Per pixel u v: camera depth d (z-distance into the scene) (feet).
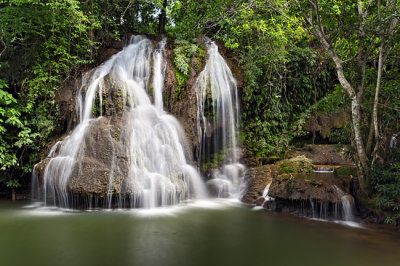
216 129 33.01
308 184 22.50
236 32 36.37
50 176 23.57
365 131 23.20
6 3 28.37
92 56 34.94
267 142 36.81
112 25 37.47
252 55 36.63
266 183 27.61
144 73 31.48
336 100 31.24
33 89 28.60
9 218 20.35
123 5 40.47
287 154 35.96
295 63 40.45
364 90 22.80
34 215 21.04
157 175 24.57
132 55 33.78
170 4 41.63
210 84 32.12
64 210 22.56
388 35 19.80
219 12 32.32
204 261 13.44
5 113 26.30
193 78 31.71
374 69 23.49
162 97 30.42
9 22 26.13
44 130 28.45
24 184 29.73
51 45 29.32
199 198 28.66
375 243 16.16
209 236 17.10
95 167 22.16
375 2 22.45
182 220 20.39
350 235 17.51
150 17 45.50
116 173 22.25
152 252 14.39
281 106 38.91
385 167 20.61
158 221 19.86
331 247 15.46
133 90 27.91
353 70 22.39
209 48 35.50
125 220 19.76
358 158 21.53
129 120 25.53
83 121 26.07
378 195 19.75
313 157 35.04
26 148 28.58
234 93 34.45
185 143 28.53
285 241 16.38
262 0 30.48
